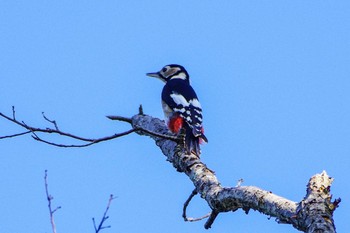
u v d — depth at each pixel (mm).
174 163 13336
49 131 11070
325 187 9633
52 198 8773
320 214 9133
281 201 9820
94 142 11258
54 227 8180
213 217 11234
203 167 12445
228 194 10781
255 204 10188
